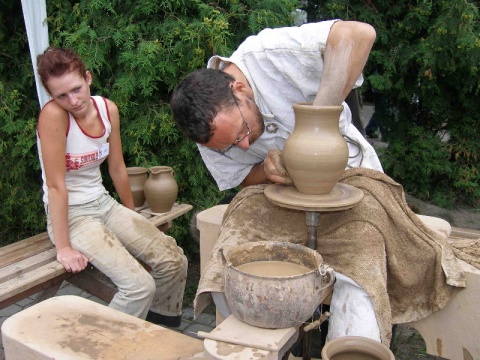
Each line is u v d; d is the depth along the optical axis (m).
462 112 4.75
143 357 1.21
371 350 1.18
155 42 3.06
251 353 1.10
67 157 2.33
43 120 2.22
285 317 1.14
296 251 1.31
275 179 1.58
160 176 2.86
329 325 1.45
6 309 3.05
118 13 3.28
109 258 2.25
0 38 3.78
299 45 1.66
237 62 1.80
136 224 2.51
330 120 1.41
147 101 3.35
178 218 3.49
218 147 1.63
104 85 3.44
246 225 1.68
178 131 3.37
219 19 3.05
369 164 1.99
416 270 1.64
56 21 3.37
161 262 2.47
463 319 1.70
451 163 4.76
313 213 1.43
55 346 1.24
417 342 2.74
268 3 3.30
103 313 1.40
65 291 3.34
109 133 2.50
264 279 1.11
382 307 1.38
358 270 1.43
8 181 3.86
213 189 3.52
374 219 1.56
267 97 1.79
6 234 4.12
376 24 4.24
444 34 3.90
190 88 1.52
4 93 3.70
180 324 2.75
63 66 2.13
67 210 2.30
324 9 4.47
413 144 4.75
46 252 2.41
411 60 4.33
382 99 4.89
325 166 1.40
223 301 1.47
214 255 1.54
